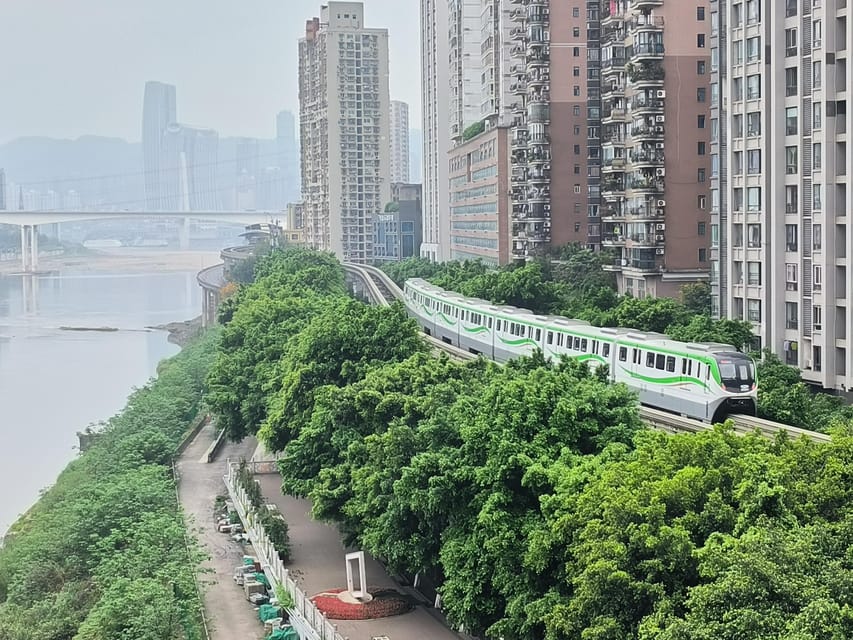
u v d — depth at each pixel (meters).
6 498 104.50
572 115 150.12
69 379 170.50
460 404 49.81
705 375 65.69
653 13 116.12
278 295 116.75
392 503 49.00
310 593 57.00
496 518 41.84
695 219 118.00
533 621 38.44
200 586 58.62
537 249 150.38
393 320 71.56
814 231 83.19
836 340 81.62
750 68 90.94
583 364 54.62
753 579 30.00
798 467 37.62
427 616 53.47
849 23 78.44
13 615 57.38
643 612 34.09
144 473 74.75
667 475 38.09
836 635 27.42
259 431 72.00
